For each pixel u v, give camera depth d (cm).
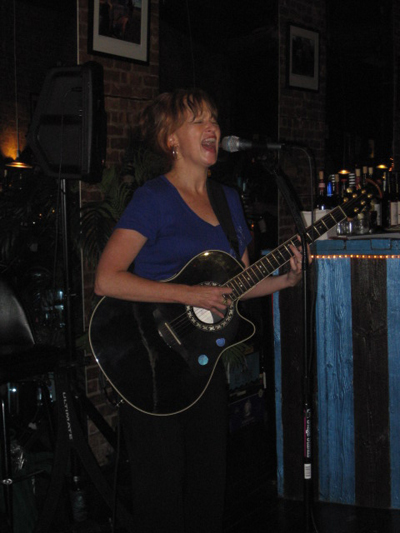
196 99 185
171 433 180
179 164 190
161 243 184
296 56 526
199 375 186
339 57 586
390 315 265
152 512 180
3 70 446
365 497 276
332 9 572
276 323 286
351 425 276
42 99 237
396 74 655
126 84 352
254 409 385
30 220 333
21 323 246
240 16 532
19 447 264
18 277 334
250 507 281
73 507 256
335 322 274
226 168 491
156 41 370
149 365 183
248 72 534
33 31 407
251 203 495
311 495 210
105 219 301
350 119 602
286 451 289
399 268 262
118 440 214
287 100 525
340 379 276
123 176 330
